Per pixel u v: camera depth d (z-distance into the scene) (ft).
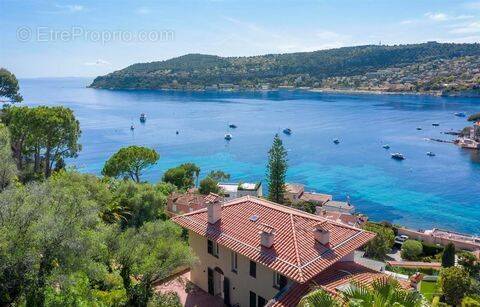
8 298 58.29
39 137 193.98
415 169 420.77
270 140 562.66
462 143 514.68
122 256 87.45
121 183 169.99
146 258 86.33
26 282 59.21
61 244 61.21
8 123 213.25
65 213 64.85
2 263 56.13
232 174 402.31
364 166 434.30
